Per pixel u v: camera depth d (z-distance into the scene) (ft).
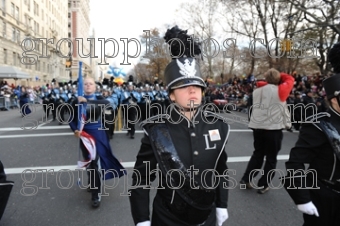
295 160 6.27
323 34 45.32
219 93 48.78
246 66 73.46
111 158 12.26
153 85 40.70
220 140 5.52
